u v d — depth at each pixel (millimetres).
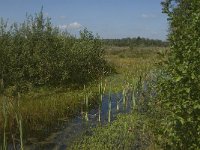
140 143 11117
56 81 22328
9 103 14195
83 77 24266
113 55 51781
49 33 22969
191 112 6023
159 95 6668
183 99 6117
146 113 10930
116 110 16859
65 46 23797
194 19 6078
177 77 6043
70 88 22047
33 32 22656
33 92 20000
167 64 6520
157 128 7309
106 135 12344
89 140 12070
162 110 8828
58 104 16656
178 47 6273
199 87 5984
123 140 11586
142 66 25406
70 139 12625
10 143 12125
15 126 13234
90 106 17484
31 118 14250
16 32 22250
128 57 48406
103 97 19750
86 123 14227
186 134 6273
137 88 14234
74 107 17031
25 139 12516
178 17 6441
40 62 21484
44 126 13984
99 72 26656
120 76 26188
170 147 6770
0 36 21562
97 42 28734
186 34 6191
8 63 20578
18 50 21422
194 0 6203
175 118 6141
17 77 20469
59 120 14914
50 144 12141
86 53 25719
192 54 6023
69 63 22953
